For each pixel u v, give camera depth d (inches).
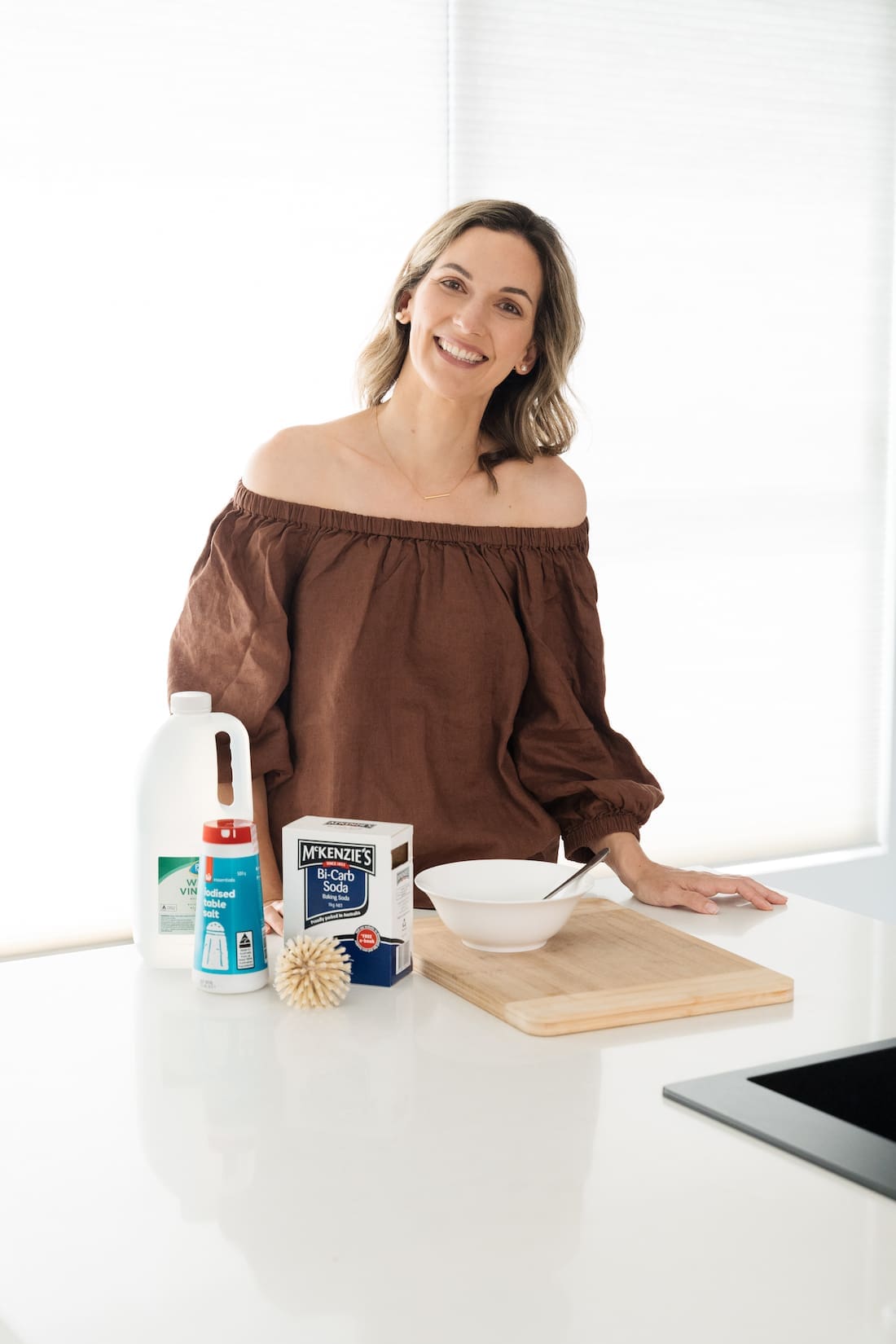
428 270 64.0
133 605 100.7
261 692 62.0
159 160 97.7
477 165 107.8
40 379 96.5
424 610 64.0
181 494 101.2
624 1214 28.4
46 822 99.6
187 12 97.0
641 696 120.6
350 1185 29.7
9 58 92.8
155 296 98.8
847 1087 37.4
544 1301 25.0
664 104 114.8
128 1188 29.5
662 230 116.2
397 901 43.7
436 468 65.2
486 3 106.4
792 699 127.7
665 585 120.3
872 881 132.1
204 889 43.0
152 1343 23.9
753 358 121.9
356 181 103.7
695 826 124.5
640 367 117.0
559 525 67.6
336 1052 37.8
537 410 67.8
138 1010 41.4
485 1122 33.1
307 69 101.2
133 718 101.4
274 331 102.5
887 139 125.7
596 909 51.3
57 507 98.0
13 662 97.9
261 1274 26.0
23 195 94.4
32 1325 24.4
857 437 128.0
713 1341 23.7
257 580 63.2
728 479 122.0
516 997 40.7
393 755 63.7
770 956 47.3
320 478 64.4
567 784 63.1
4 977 44.8
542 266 64.2
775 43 119.1
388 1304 25.0
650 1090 35.2
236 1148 31.6
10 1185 29.7
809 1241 27.2
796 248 122.6
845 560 128.8
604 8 111.3
